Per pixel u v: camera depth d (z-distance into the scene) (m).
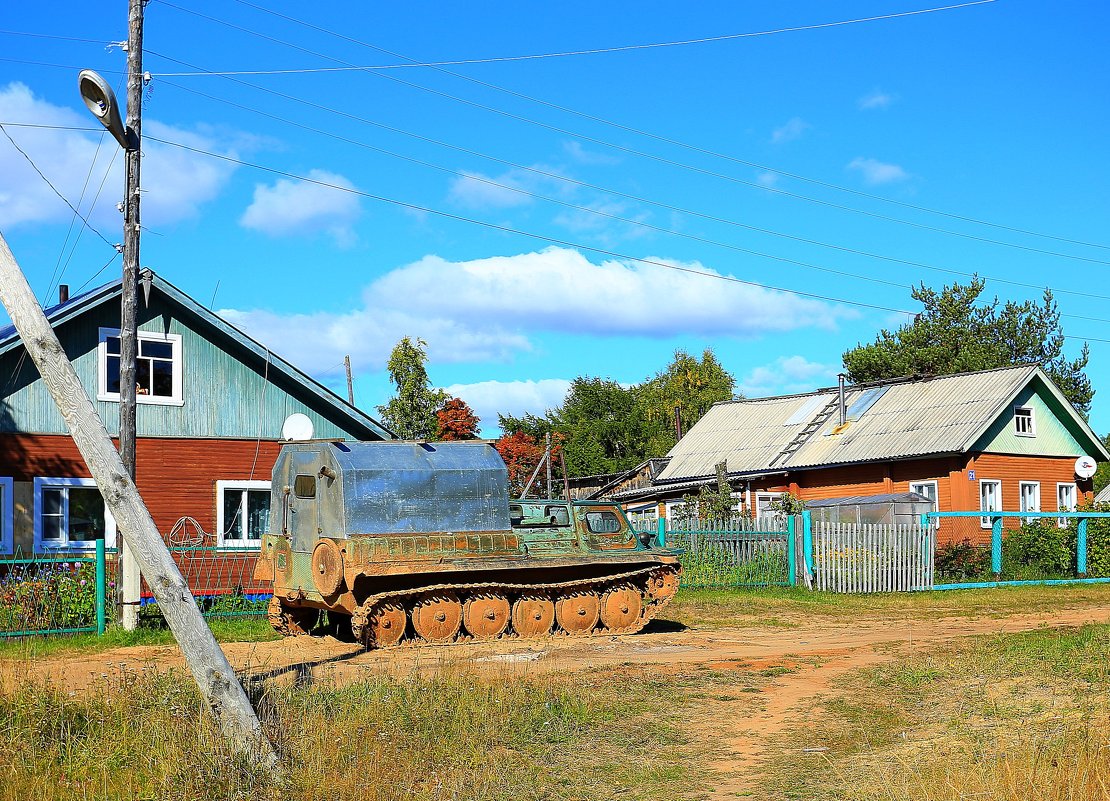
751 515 37.62
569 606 16.91
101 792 8.05
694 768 9.05
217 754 8.45
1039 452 36.97
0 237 8.91
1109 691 10.98
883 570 25.67
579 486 64.31
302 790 8.07
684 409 85.69
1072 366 60.94
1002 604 22.67
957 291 62.44
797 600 23.06
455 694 10.82
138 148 17.25
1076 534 29.72
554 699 11.07
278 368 23.38
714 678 12.84
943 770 8.18
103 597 17.22
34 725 9.30
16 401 21.09
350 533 15.40
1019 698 11.01
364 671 12.82
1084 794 7.14
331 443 15.94
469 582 16.27
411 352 41.38
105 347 21.91
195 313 22.44
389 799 8.02
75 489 21.55
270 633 17.27
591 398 78.56
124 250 17.19
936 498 35.34
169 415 22.42
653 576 17.75
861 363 62.75
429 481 15.96
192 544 21.94
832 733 10.12
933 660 13.87
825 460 38.03
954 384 38.41
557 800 8.21
